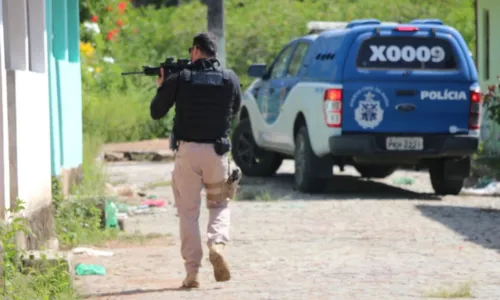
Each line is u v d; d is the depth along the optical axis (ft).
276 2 440.45
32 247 114.11
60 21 160.97
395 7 425.28
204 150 106.63
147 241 141.18
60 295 96.94
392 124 184.55
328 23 269.44
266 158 224.12
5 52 117.60
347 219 159.22
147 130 321.32
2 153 103.19
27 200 113.70
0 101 103.30
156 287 106.32
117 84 345.31
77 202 148.05
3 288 92.22
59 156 150.00
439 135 186.09
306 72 197.47
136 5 492.95
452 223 154.81
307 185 192.44
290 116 200.64
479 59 284.00
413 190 202.90
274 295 99.30
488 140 256.93
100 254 128.47
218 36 262.67
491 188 199.52
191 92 106.93
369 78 184.24
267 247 134.10
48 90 130.62
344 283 106.93
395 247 133.49
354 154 183.93
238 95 109.19
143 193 196.13
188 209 107.14
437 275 112.27
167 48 398.21
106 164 233.76
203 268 119.34
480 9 282.56
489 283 106.93
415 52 186.19
